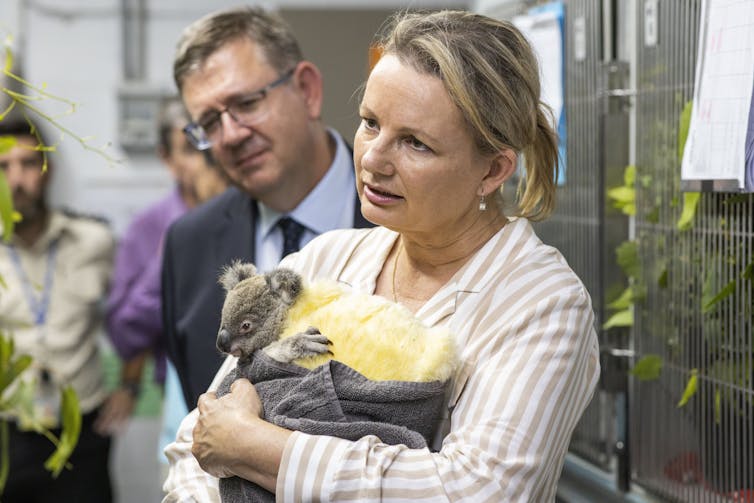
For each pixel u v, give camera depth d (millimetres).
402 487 1538
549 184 1869
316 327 1652
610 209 2684
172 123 4922
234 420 1629
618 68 2658
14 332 4301
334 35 5453
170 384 3111
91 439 4477
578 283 1737
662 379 2477
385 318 1646
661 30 2430
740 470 2145
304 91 2775
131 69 6844
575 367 1657
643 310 2562
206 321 2770
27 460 4219
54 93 6773
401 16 1812
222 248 2820
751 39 1887
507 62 1688
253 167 2676
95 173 6809
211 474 1684
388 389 1590
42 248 4438
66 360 4387
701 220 2271
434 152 1650
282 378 1651
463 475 1546
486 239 1817
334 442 1566
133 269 4797
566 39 2930
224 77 2650
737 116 1919
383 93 1651
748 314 2088
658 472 2508
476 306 1738
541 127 1817
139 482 5984
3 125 4246
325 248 2023
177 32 6883
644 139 2537
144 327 4688
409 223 1708
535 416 1594
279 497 1567
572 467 2986
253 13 2762
